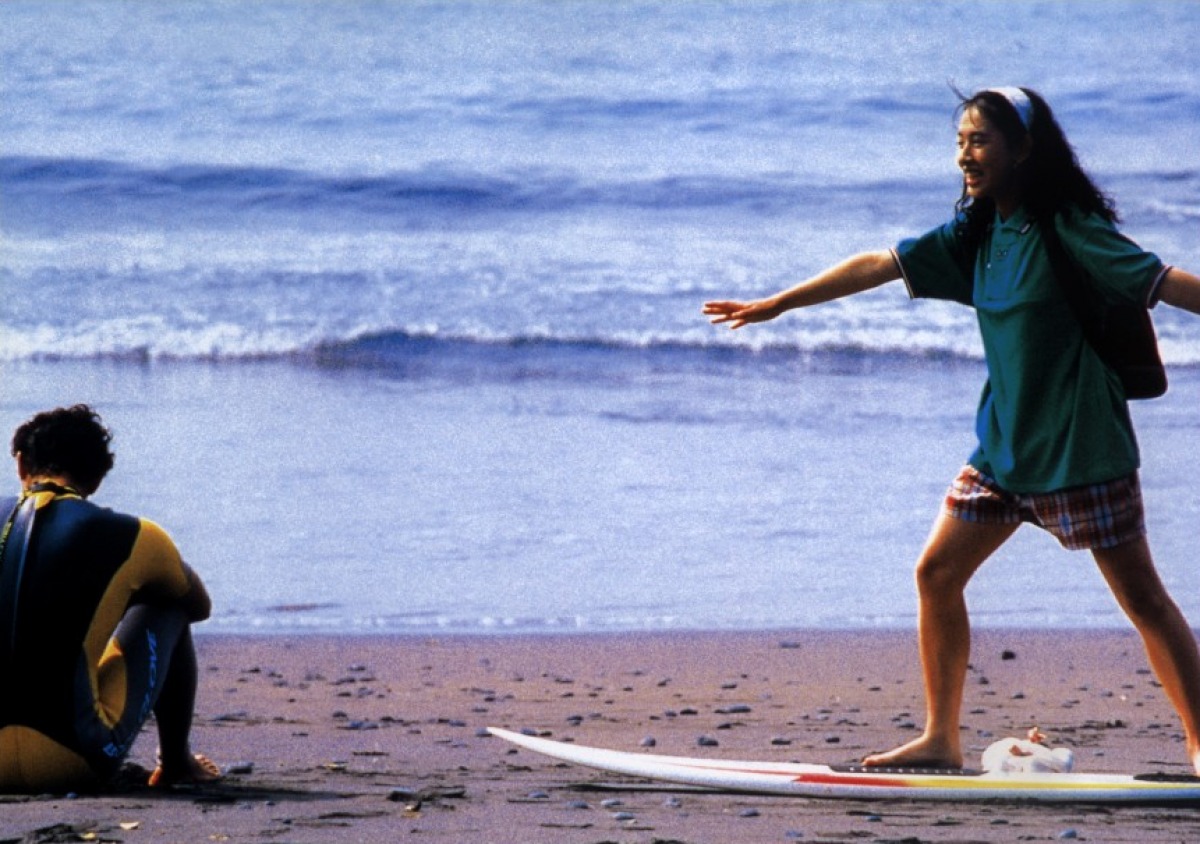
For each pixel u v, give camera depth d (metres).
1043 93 95.19
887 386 58.69
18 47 98.44
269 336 65.88
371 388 59.03
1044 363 15.88
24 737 15.45
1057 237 15.82
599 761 17.70
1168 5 104.19
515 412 54.97
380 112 92.56
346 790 16.64
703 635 31.34
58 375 59.88
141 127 90.44
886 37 102.12
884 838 13.91
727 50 100.44
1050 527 16.30
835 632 31.80
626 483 45.16
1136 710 24.19
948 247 17.17
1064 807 15.72
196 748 20.05
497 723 22.72
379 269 74.06
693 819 14.96
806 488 44.53
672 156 88.56
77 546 15.58
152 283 72.00
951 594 17.20
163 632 16.28
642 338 65.56
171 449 48.41
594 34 102.31
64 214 80.75
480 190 84.31
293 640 30.36
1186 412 53.56
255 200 83.31
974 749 20.50
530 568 36.81
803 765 17.47
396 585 35.16
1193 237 76.19
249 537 39.00
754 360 62.94
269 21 103.62
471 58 99.31
